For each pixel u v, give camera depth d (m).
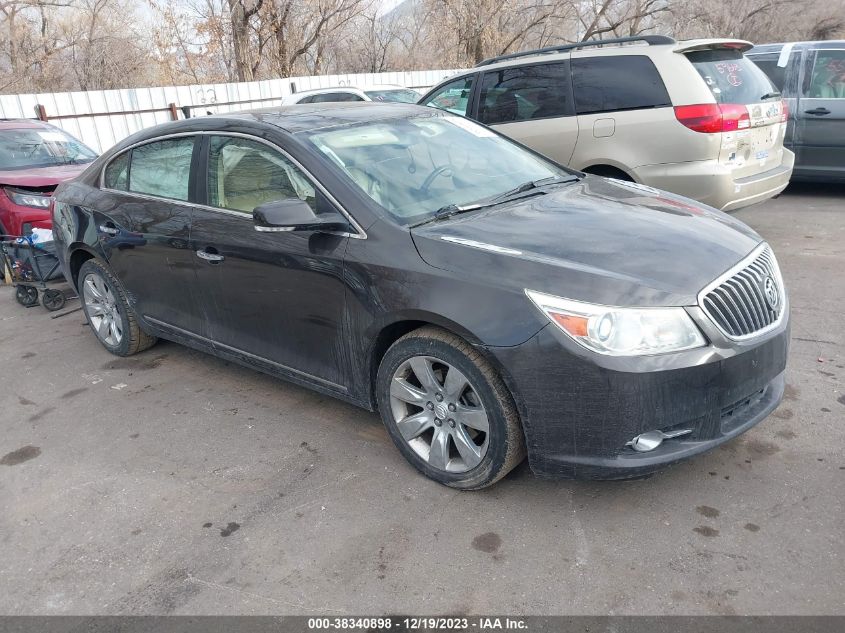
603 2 28.73
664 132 5.74
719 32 30.94
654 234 3.09
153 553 2.92
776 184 6.25
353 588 2.63
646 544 2.73
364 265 3.17
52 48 24.31
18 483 3.54
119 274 4.69
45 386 4.68
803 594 2.42
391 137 3.86
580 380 2.64
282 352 3.79
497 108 6.83
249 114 4.04
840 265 5.81
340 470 3.40
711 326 2.69
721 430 2.83
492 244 2.98
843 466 3.10
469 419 3.01
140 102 14.41
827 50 7.89
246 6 22.56
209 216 3.92
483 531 2.88
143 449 3.76
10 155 7.78
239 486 3.34
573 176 4.17
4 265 6.78
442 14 26.28
